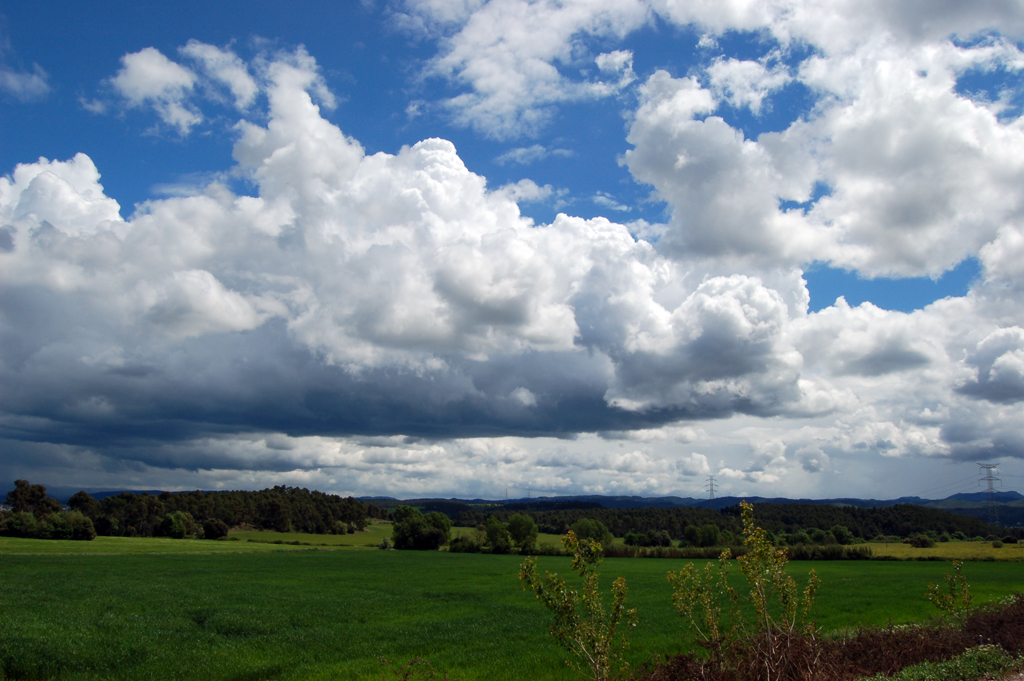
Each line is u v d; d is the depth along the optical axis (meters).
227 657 25.75
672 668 12.84
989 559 102.25
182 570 71.62
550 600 10.87
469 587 56.00
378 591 52.41
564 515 194.50
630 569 82.94
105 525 147.62
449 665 23.92
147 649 26.83
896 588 53.41
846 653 15.41
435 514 146.12
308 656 25.89
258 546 133.75
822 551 105.44
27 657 24.81
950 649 16.31
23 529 120.25
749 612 30.28
